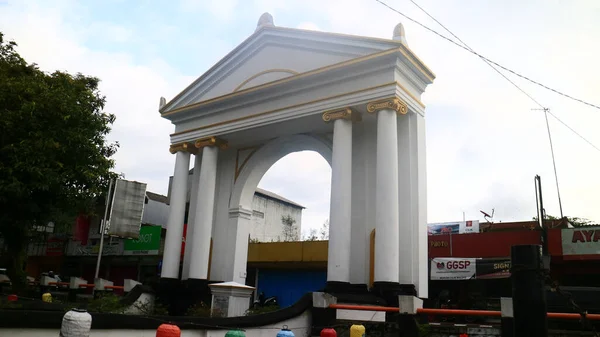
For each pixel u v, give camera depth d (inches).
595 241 581.6
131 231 529.0
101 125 567.2
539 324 147.8
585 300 412.8
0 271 774.5
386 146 447.8
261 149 611.2
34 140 499.2
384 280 420.8
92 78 643.5
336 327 355.9
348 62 475.5
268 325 346.9
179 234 585.3
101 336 249.8
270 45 568.4
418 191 469.4
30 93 513.7
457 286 637.3
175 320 286.8
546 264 161.5
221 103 581.3
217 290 393.1
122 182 536.1
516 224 792.9
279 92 533.6
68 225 589.3
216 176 648.4
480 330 342.3
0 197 483.5
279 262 806.5
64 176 512.1
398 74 467.5
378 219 436.5
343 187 460.8
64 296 654.5
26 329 225.1
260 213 1059.9
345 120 481.7
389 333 345.4
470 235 683.4
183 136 615.8
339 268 440.1
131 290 509.4
